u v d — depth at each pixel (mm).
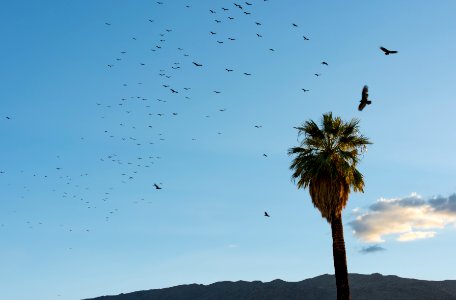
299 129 49062
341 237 46875
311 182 47906
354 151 48531
